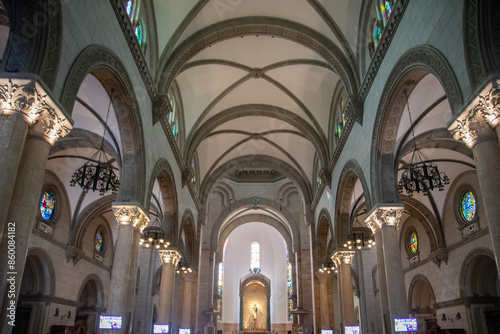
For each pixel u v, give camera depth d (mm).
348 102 17281
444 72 9156
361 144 16016
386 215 13453
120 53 12141
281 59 20484
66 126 8484
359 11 15914
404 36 11648
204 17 16953
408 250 27922
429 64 9906
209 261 37031
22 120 7336
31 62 7480
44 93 7531
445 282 22688
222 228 42312
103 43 10766
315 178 28453
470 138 8141
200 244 28578
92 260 26219
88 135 16797
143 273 31922
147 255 32438
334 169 21562
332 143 22281
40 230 20094
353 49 16531
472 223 20125
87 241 25766
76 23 9023
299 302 34188
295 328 35375
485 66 7539
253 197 38938
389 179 13898
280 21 17469
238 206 38812
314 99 22484
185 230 27156
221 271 44750
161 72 16453
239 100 23922
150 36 15977
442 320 22953
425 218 24344
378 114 13805
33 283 20875
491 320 19438
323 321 26203
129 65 13000
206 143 28094
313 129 23656
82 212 23922
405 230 28297
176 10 16156
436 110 14477
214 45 19125
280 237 49719
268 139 28609
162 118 16578
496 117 7504
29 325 20016
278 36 18062
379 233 14383
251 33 17984
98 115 14789
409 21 11281
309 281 34906
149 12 15586
